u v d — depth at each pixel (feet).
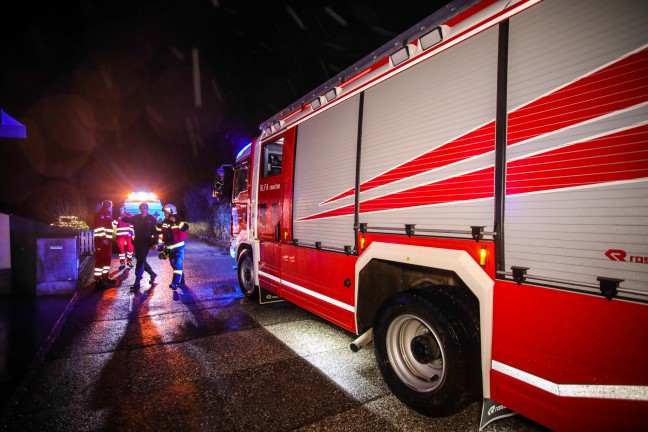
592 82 5.77
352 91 11.34
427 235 8.51
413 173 9.01
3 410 8.79
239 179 22.02
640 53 5.28
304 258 13.66
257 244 18.26
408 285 10.54
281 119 15.87
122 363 11.50
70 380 10.34
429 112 8.66
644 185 5.16
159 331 14.55
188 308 17.98
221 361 11.72
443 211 8.16
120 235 29.09
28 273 20.04
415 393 8.66
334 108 12.26
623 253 5.32
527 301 6.50
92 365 11.34
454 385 7.63
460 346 7.55
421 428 8.20
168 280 24.93
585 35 5.90
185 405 9.08
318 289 12.71
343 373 10.91
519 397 6.68
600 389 5.56
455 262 7.67
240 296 20.56
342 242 11.51
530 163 6.53
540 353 6.31
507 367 6.86
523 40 6.81
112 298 19.84
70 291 19.99
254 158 18.94
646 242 5.10
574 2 6.10
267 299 18.17
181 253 22.04
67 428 8.11
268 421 8.42
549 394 6.17
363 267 10.38
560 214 6.07
